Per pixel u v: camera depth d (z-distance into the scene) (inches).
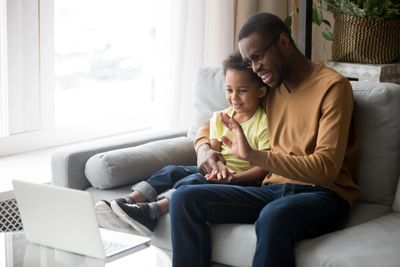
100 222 95.5
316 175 85.4
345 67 131.4
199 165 97.3
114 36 150.7
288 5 152.9
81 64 146.3
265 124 96.0
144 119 156.6
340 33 132.2
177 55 135.3
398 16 129.5
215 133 100.8
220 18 141.1
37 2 133.6
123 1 150.8
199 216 86.2
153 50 151.4
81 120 147.7
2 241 83.4
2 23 128.5
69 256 78.2
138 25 153.5
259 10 148.3
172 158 106.5
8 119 132.8
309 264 79.4
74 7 142.9
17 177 119.6
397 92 93.5
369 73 128.6
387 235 83.2
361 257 76.9
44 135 138.9
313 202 85.2
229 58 97.0
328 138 86.7
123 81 154.0
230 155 98.6
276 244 80.4
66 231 78.6
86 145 106.2
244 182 95.0
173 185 97.3
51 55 137.6
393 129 93.6
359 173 95.5
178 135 115.6
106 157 100.3
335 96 88.0
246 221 88.7
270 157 86.1
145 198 95.2
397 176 94.6
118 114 153.7
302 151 90.3
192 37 137.9
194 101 113.2
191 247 86.1
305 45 120.6
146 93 156.6
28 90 135.3
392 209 94.5
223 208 87.2
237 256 85.3
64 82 144.3
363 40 129.3
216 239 87.0
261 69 90.7
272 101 95.6
